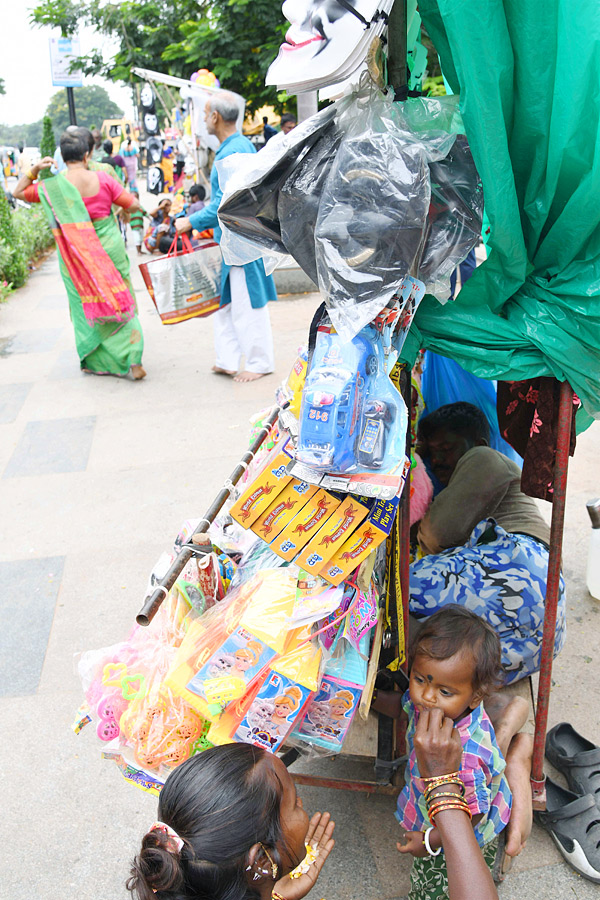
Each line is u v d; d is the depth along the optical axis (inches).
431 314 66.9
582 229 60.2
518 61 56.1
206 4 401.7
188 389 210.5
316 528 63.4
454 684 62.9
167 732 65.3
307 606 63.1
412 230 56.2
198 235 192.2
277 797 51.8
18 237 387.2
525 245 65.0
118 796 88.0
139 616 60.9
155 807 86.4
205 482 157.9
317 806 84.1
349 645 67.6
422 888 68.4
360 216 55.7
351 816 82.8
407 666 77.5
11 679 106.9
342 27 53.8
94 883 77.4
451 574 84.8
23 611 121.1
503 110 58.3
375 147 57.1
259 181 60.0
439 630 64.2
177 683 63.5
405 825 70.5
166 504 150.7
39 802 87.5
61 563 133.5
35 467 170.7
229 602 69.3
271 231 63.9
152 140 470.9
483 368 66.6
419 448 101.3
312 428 57.0
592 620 110.7
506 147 58.5
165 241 366.9
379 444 59.6
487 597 83.0
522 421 77.4
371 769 88.0
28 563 134.2
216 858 47.7
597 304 60.6
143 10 414.3
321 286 58.1
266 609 63.7
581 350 63.0
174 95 382.6
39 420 196.7
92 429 188.5
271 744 62.7
